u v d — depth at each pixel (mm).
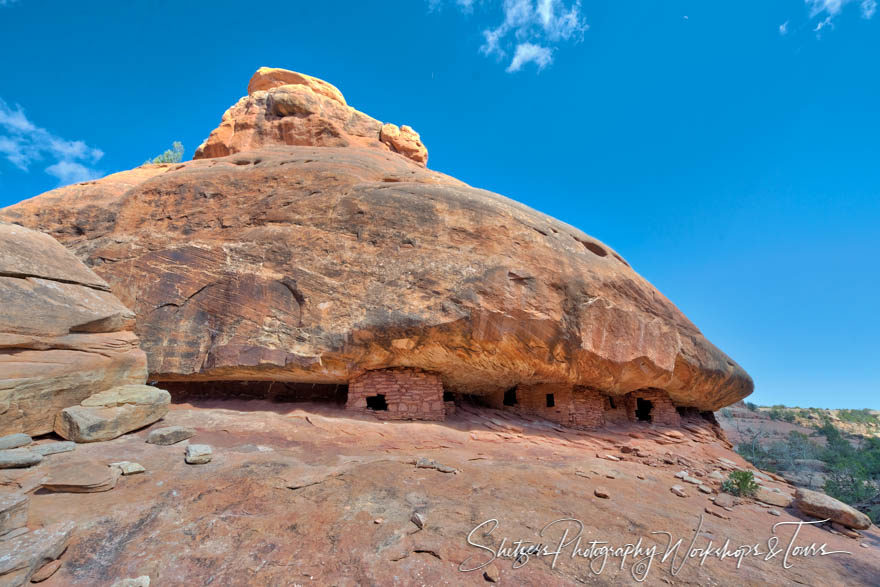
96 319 7945
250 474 5988
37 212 13148
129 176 16016
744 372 14836
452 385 12266
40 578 3557
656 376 11852
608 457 9367
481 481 6633
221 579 3803
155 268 11141
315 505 5270
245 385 11586
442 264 10539
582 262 11609
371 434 8805
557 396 12305
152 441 6926
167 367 10266
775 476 11562
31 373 6633
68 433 6617
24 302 6992
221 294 10609
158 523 4590
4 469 5254
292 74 25250
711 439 13805
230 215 12188
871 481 28453
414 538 4672
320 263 10695
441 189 12156
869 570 5332
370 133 24094
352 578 3938
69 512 4512
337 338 9789
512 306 10148
